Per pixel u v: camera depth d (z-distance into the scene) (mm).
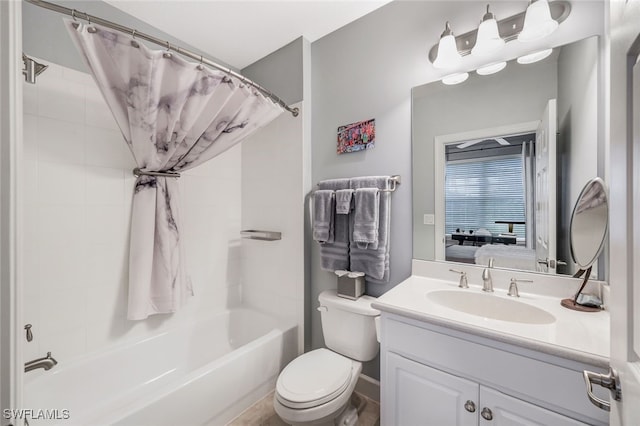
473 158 1401
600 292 1080
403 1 1612
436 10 1501
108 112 1621
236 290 2350
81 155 1521
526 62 1262
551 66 1205
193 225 2066
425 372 1057
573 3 1159
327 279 1949
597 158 1096
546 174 1213
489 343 921
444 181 1486
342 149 1852
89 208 1552
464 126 1424
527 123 1261
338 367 1407
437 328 1027
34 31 1385
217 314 2154
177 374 1855
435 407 1035
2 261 418
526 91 1263
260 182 2234
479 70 1374
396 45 1639
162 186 1691
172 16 1739
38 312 1389
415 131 1570
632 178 482
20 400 435
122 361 1620
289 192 2043
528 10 1165
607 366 711
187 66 1311
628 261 492
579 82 1142
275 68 2127
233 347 2176
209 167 2160
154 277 1697
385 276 1601
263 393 1725
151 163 1580
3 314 419
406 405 1108
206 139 1655
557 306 1093
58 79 1443
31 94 1363
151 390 1699
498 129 1333
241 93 1548
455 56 1370
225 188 2268
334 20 1804
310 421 1168
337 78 1891
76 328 1506
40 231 1396
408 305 1119
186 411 1323
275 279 2137
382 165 1695
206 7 1666
